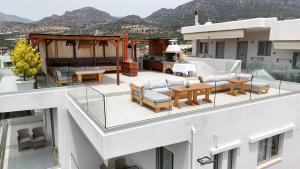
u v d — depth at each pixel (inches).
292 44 561.6
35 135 506.6
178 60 741.9
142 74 691.4
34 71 427.5
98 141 255.9
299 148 456.1
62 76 445.4
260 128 373.7
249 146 361.4
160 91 358.9
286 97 406.0
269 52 669.3
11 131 587.8
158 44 831.1
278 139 420.8
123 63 681.6
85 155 452.1
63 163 444.1
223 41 833.5
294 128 432.5
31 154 474.0
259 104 364.8
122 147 253.4
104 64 732.0
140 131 261.1
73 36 478.9
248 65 567.2
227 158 338.0
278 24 589.3
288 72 465.7
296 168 463.2
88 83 526.9
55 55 676.7
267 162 402.6
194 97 347.9
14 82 463.8
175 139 286.0
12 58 439.8
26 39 507.2
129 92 431.8
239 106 342.6
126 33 677.9
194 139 296.0
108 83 528.7
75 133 444.1
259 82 441.7
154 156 357.1
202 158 307.6
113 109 331.9
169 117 281.9
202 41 941.8
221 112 319.3
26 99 405.7
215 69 697.0
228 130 331.0
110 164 433.7
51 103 426.0
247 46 741.3
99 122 265.1
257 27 628.7
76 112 356.8
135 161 410.6
